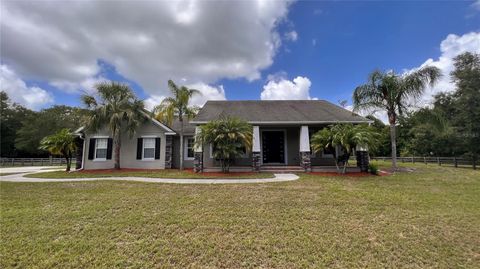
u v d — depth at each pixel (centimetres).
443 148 2673
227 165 1369
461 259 394
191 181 1044
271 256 395
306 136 1409
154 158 1611
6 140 3806
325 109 1686
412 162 2419
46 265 361
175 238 457
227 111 1612
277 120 1422
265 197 752
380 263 378
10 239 447
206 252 405
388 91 1405
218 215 584
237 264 370
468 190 880
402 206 665
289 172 1358
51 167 2331
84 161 1600
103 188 884
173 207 645
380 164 2006
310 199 730
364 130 1212
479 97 2262
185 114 1578
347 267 365
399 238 464
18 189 873
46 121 3703
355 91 1461
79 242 437
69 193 804
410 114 1537
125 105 1523
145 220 545
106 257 385
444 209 643
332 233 485
